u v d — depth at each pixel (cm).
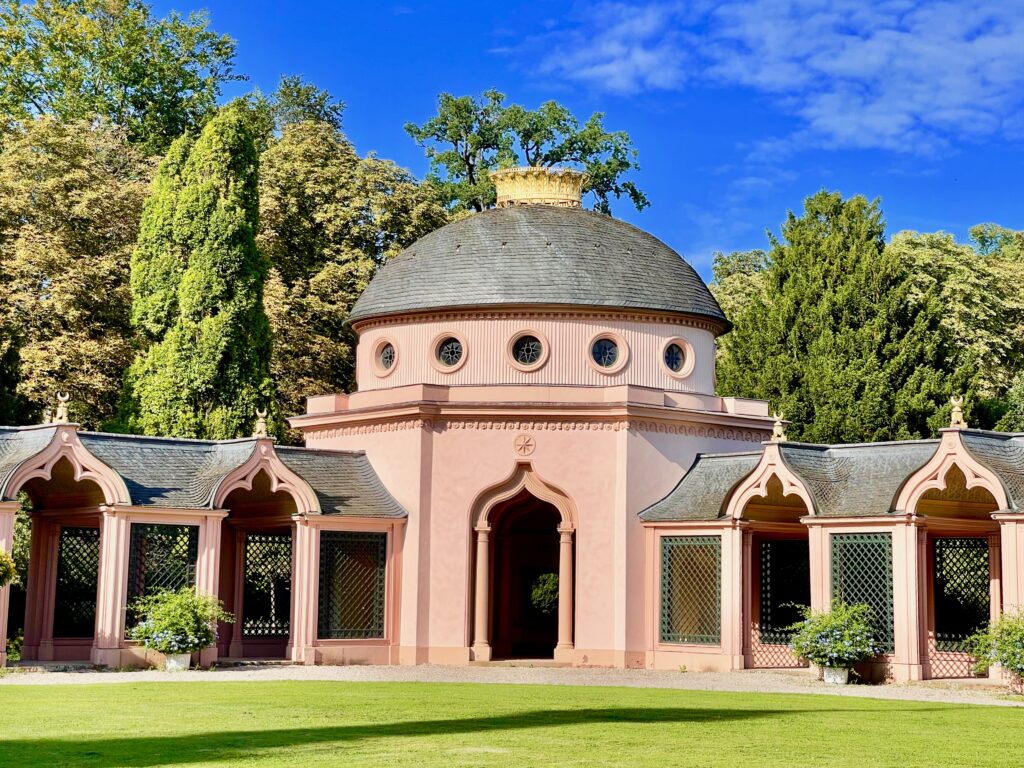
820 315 5797
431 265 4288
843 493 3622
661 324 4228
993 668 3344
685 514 3856
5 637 3400
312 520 3834
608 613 3903
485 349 4147
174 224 4841
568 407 3950
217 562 3672
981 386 6456
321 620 3875
